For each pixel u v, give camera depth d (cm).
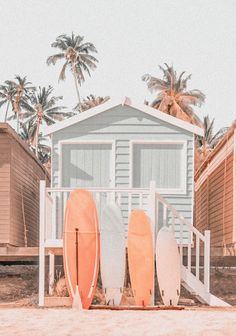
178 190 1858
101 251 1549
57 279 1902
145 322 1171
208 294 1584
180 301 1695
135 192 1581
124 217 1841
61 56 7875
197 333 1042
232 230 1888
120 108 1897
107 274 1544
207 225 2470
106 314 1310
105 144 1891
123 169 1878
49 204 1959
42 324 1146
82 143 1888
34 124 8994
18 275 2267
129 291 1614
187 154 1873
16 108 8981
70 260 1512
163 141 1878
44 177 2761
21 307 1534
